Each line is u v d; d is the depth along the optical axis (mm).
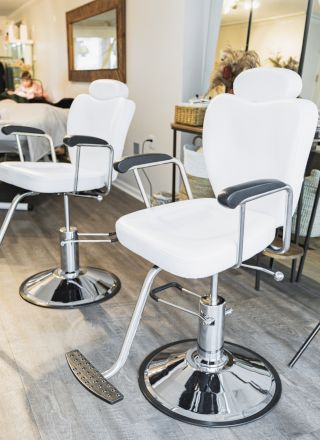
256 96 1394
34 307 1919
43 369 1511
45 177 1743
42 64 6766
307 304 1994
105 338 1703
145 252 1169
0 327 1765
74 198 3742
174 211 1427
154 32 3330
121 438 1221
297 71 2391
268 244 1268
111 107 1962
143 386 1422
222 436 1230
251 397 1358
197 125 2490
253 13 2639
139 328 1773
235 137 1449
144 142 3723
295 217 2467
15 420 1282
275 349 1643
